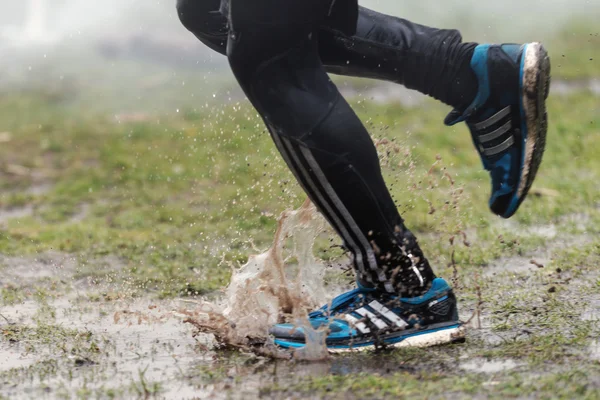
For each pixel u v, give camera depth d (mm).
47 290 9148
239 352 6449
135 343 6812
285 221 6785
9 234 12609
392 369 5785
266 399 5219
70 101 26297
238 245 11367
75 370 6078
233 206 13758
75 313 8008
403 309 6301
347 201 5863
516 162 6391
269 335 6379
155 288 9117
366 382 5375
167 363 6195
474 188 14172
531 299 7637
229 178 15891
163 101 25406
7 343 6898
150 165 17547
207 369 5980
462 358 5941
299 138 5738
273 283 6688
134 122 22547
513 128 6332
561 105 22125
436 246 10391
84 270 10133
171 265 10203
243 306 6609
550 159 16047
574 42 30094
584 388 5070
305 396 5227
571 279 8352
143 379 5777
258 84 5734
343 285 8844
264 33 5578
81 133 21266
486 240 10695
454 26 30172
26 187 16609
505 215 6617
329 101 5770
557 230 11023
